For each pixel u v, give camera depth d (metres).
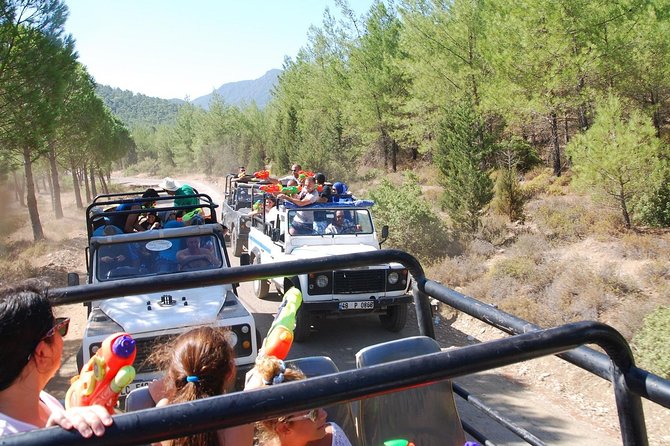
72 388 1.64
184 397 1.71
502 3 18.11
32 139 14.74
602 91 16.14
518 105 17.34
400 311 9.15
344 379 1.20
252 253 11.81
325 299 8.74
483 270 11.69
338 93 32.88
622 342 1.42
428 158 30.27
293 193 11.38
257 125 54.88
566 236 13.34
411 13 22.23
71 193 50.81
